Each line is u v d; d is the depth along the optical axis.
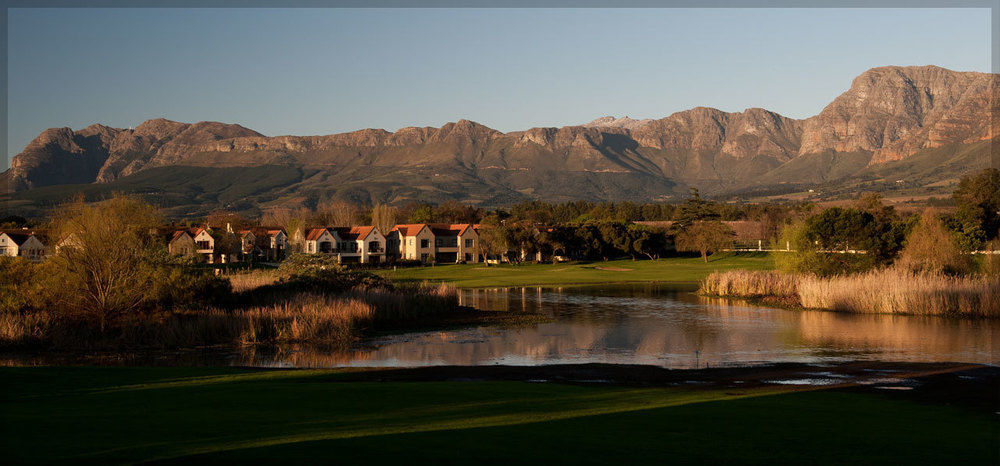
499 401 19.17
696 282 83.94
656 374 27.78
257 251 131.50
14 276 42.75
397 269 107.50
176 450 12.74
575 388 22.09
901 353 33.41
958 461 12.88
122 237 41.88
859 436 14.91
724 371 28.56
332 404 18.34
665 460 12.58
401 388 21.50
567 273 98.62
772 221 157.00
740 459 12.79
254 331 38.88
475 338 39.81
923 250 59.84
